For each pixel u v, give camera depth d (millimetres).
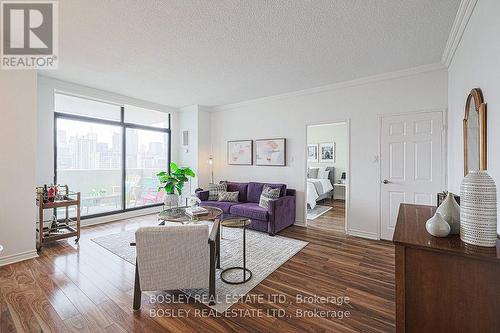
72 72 3523
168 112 5727
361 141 3795
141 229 1795
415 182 3357
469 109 2027
